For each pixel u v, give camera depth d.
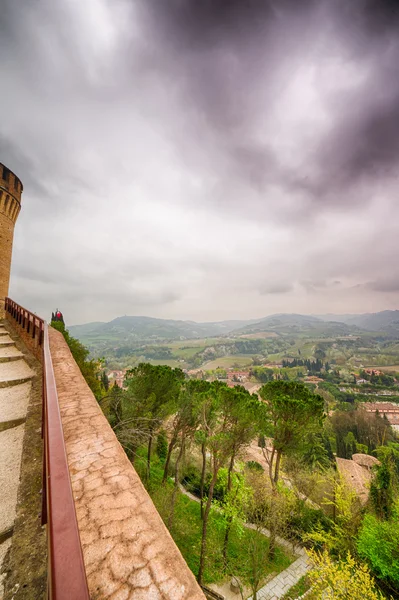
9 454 4.01
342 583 10.57
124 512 1.93
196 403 13.85
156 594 1.42
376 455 45.19
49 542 0.82
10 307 15.43
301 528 17.05
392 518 14.28
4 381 6.79
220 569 13.70
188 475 22.77
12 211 17.56
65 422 3.25
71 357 6.42
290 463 21.59
